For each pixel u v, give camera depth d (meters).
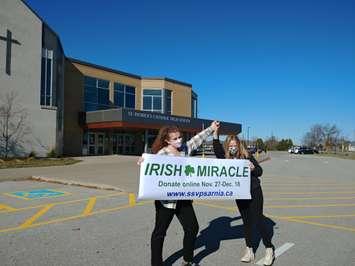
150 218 8.55
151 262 5.12
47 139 30.58
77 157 32.50
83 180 15.71
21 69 29.11
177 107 49.84
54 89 32.09
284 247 6.53
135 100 45.97
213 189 5.40
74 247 6.29
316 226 8.20
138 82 46.47
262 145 82.25
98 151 40.03
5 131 27.88
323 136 114.56
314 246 6.61
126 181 15.78
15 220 8.23
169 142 5.34
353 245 6.70
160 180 5.03
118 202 10.56
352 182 17.94
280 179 19.23
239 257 5.93
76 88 38.41
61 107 34.78
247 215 5.83
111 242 6.60
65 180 15.03
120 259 5.71
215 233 7.35
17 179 16.05
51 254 5.91
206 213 9.31
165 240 6.75
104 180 16.03
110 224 7.94
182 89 50.75
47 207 9.77
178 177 5.13
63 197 11.39
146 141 38.31
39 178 15.97
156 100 47.31
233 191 5.56
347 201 11.88
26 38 29.52
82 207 9.80
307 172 24.45
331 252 6.26
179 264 5.57
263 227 5.70
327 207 10.70
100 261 5.61
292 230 7.78
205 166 5.34
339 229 7.93
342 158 53.88
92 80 40.28
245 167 5.64
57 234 7.09
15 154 28.39
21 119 28.88
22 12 29.34
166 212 5.07
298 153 76.69
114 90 43.00
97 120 36.72
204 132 5.88
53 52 32.06
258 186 5.79
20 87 28.97
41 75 30.72
